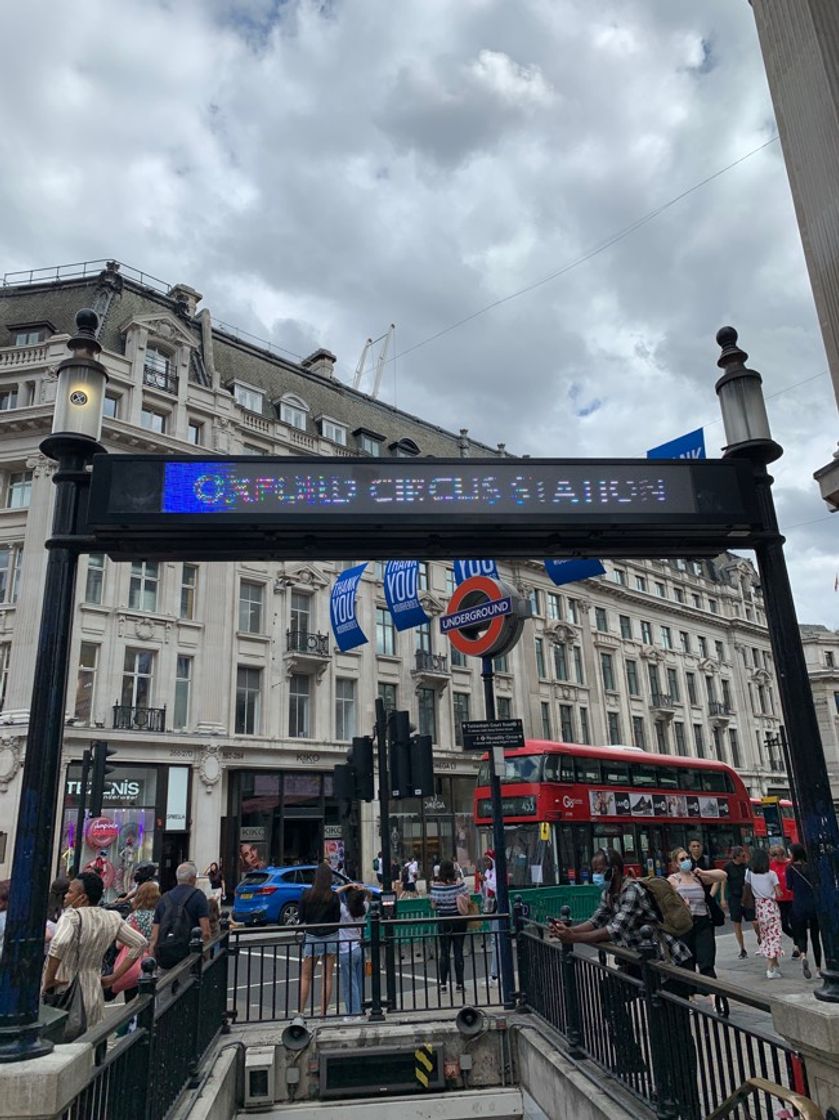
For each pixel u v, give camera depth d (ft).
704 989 13.24
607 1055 17.97
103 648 88.02
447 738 119.55
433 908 37.32
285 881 71.36
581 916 51.44
